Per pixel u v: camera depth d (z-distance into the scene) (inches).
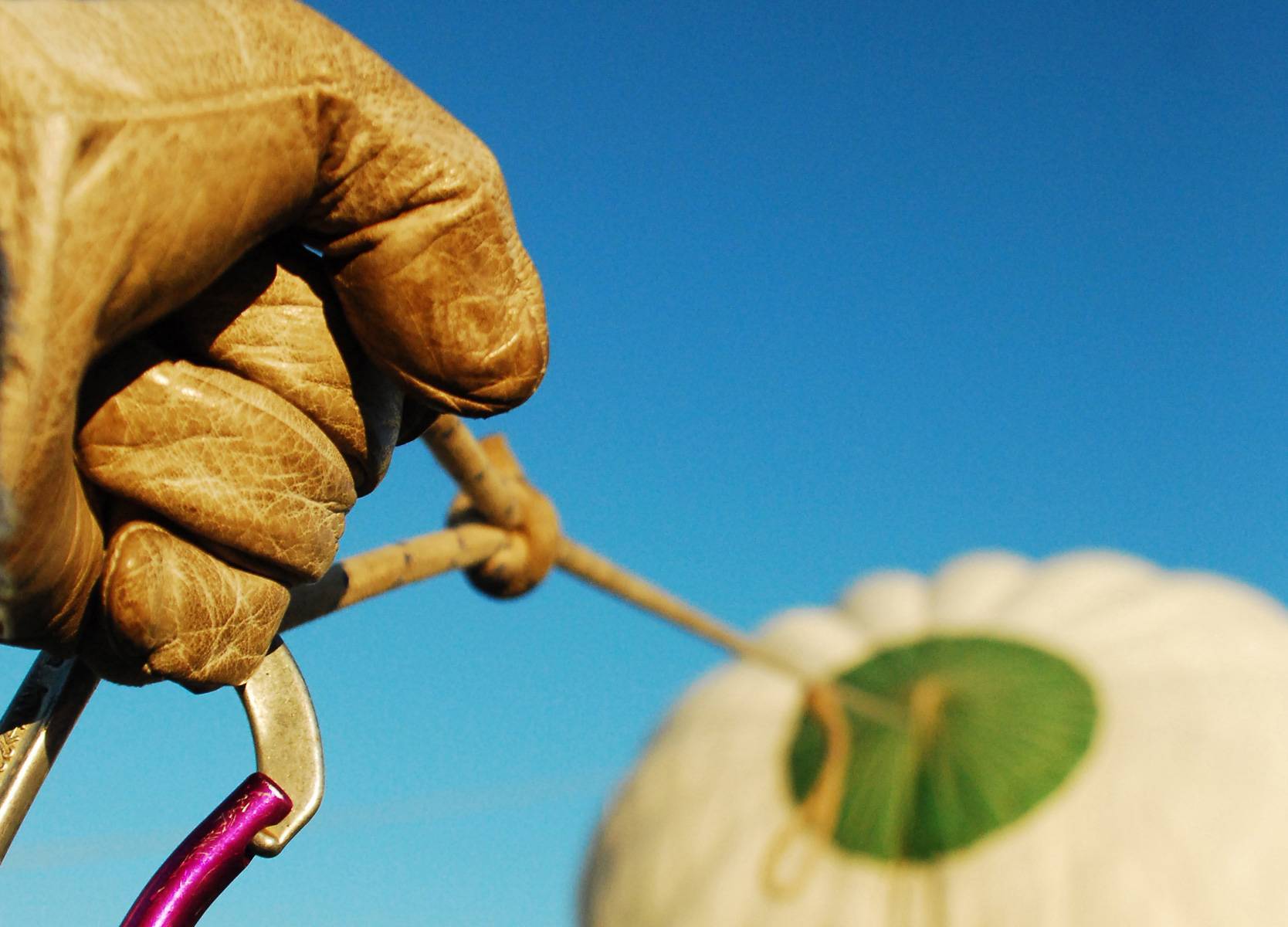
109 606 22.8
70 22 21.0
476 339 23.4
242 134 22.0
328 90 22.5
